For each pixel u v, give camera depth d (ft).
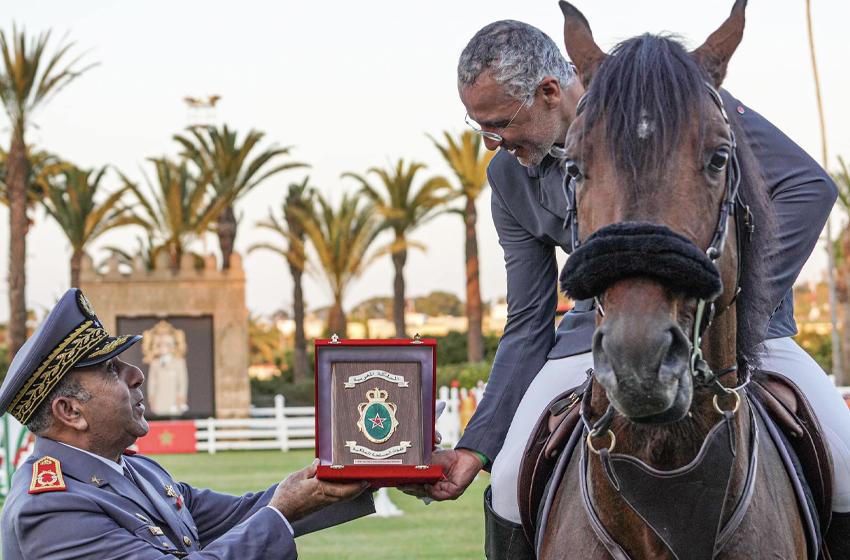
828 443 8.61
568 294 6.41
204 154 85.40
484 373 76.33
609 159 6.52
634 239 6.07
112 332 79.10
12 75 78.54
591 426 7.72
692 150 6.48
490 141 9.78
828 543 8.91
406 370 8.82
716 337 7.10
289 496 9.45
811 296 118.32
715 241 6.64
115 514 9.45
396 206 91.09
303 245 92.99
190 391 79.15
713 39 7.25
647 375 5.94
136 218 83.61
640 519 7.42
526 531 9.38
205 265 80.53
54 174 88.07
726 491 7.15
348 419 8.79
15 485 9.68
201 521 11.29
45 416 9.82
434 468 8.75
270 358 153.07
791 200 8.68
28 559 9.25
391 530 29.53
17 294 81.46
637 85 6.54
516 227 10.80
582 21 7.54
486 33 9.57
